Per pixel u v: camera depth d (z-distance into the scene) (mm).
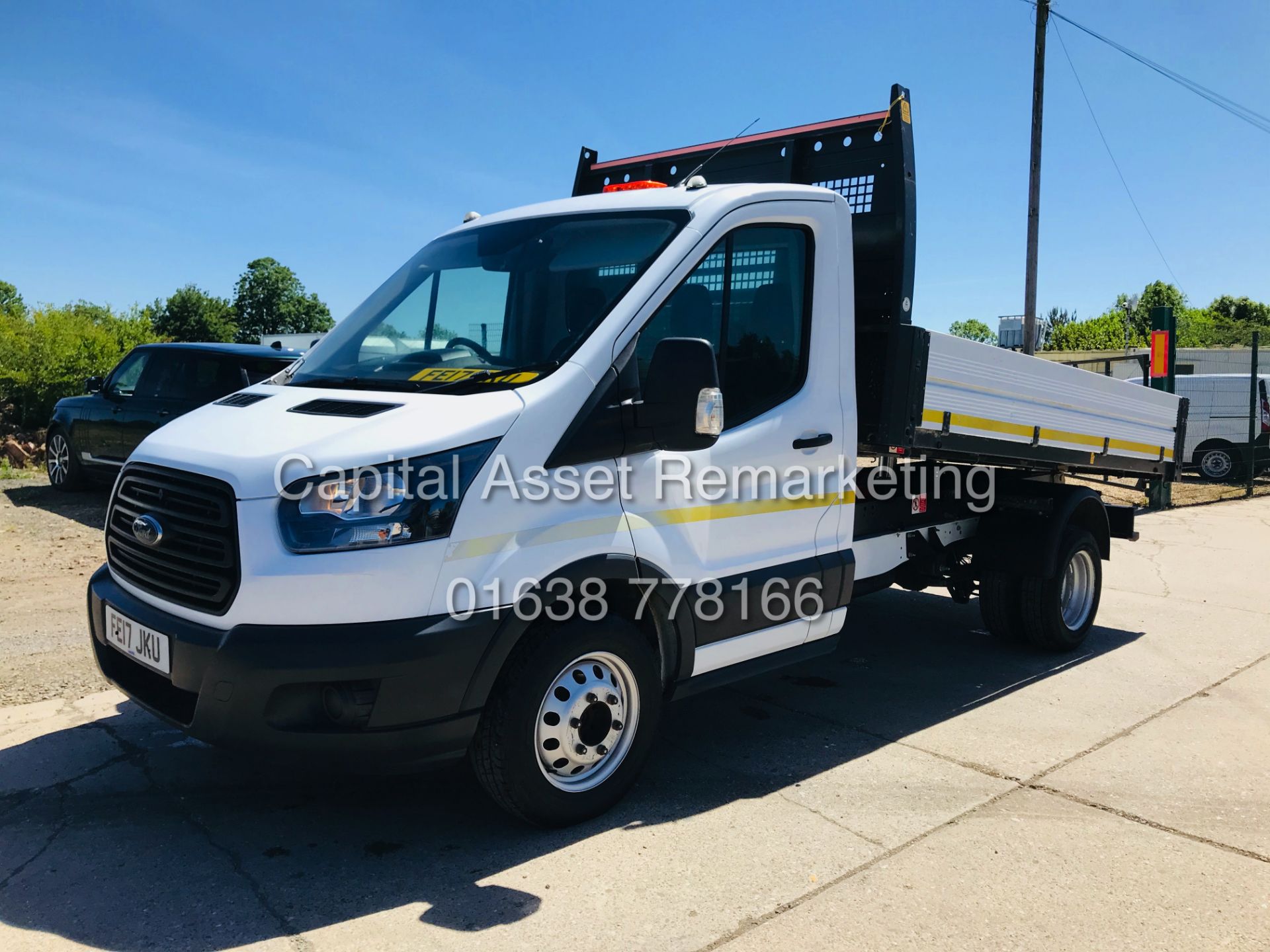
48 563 7797
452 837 3479
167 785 3848
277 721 2980
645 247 3801
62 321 16344
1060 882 3236
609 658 3559
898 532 5305
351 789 3863
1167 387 14211
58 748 4180
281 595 2939
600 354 3486
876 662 5988
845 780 4082
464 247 4375
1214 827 3674
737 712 4992
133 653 3354
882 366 4758
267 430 3293
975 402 4973
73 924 2867
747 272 4070
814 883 3193
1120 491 16062
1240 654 6215
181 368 9672
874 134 4898
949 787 4020
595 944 2814
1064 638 6082
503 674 3299
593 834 3527
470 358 3779
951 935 2900
